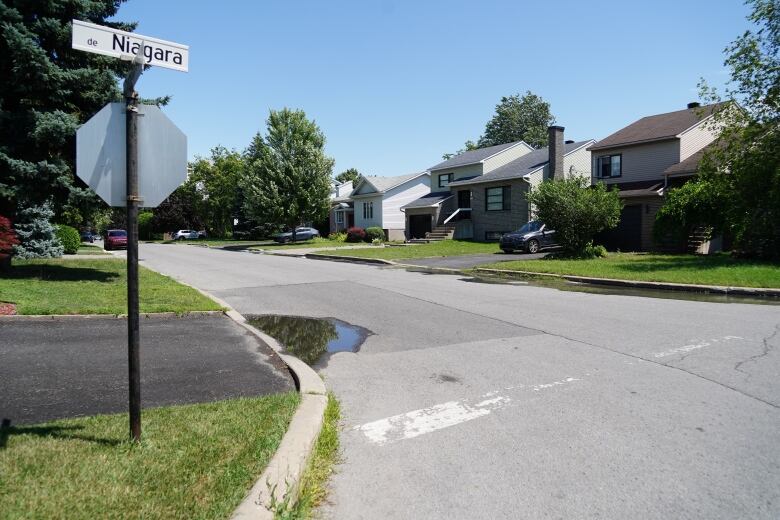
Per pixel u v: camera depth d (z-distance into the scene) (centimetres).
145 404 472
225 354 669
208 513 286
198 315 938
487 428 440
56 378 539
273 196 3612
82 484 312
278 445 375
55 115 1234
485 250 2622
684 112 2845
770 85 1628
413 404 502
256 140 4162
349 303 1116
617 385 544
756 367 598
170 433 392
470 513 312
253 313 1011
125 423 413
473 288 1330
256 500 300
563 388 538
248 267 2005
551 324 863
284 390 528
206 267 2008
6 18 1212
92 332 754
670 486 340
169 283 1336
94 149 350
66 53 1334
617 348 698
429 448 404
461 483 348
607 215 1956
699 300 1099
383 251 2680
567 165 3153
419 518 307
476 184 3409
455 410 484
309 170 3675
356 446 409
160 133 371
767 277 1266
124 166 360
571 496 329
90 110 1388
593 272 1492
